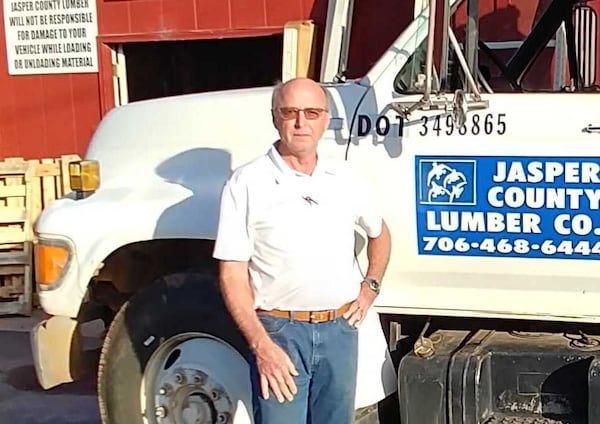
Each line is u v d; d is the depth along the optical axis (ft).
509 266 14.26
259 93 15.90
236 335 15.15
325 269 12.96
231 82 35.12
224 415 15.44
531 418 14.55
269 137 15.55
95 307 17.61
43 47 34.35
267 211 12.84
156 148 16.29
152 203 15.78
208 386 15.48
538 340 14.82
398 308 14.92
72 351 16.53
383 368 14.90
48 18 34.06
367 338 14.80
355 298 13.43
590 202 13.76
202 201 15.44
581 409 14.30
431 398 14.53
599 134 13.69
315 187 12.92
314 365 13.25
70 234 15.99
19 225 31.14
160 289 15.61
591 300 14.14
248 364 15.06
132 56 34.86
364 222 13.62
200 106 16.12
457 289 14.67
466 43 14.75
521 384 14.58
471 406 14.34
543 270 14.15
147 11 32.91
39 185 31.50
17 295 31.04
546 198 13.94
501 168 14.08
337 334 13.24
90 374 17.08
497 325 15.47
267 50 33.94
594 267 13.91
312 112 12.75
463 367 14.39
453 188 14.33
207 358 15.48
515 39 16.60
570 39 17.21
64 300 16.11
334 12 17.19
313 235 12.89
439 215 14.44
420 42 14.64
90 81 34.09
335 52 17.24
